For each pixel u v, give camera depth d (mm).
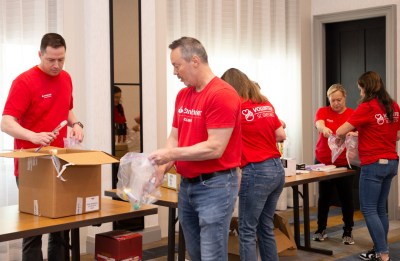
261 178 3217
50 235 3176
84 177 2738
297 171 4664
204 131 2551
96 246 3178
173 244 3537
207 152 2455
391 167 4137
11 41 4344
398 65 6148
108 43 4770
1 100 4289
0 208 2908
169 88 5422
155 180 2693
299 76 6746
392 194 6145
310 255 4668
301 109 6785
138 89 4977
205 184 2562
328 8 6770
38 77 3172
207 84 2562
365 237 5273
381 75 6500
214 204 2551
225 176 2572
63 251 3057
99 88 4719
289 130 6699
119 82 4844
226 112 2469
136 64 4949
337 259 4543
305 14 6848
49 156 2641
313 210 6648
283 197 6539
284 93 6594
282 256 4609
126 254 3102
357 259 4539
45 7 4461
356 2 6520
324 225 5145
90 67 4684
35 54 4445
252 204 3229
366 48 6621
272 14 6523
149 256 4664
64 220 2604
